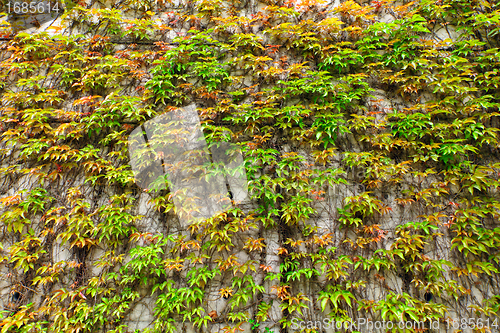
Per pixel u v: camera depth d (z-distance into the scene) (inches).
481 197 108.8
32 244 101.8
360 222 104.9
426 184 111.9
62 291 96.7
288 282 103.8
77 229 99.9
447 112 109.6
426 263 101.3
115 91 108.7
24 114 110.4
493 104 109.0
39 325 94.1
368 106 118.6
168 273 103.8
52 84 116.4
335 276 97.0
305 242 102.0
